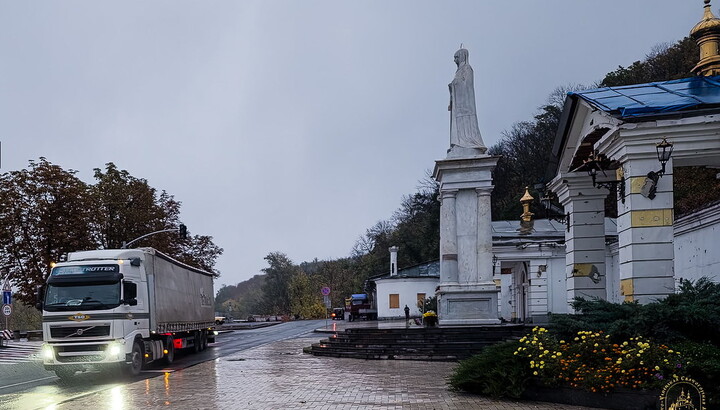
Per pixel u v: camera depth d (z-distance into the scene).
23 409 12.83
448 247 25.36
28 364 25.06
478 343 21.30
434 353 21.20
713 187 27.23
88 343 18.05
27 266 38.78
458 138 26.02
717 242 19.09
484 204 25.28
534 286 35.88
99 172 43.53
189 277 27.03
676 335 10.79
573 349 11.16
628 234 13.23
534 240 36.72
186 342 26.98
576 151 16.38
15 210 38.00
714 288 11.95
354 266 99.38
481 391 12.22
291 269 111.69
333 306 99.81
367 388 13.77
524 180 71.69
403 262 83.19
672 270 12.93
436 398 11.97
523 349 11.73
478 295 24.88
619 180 13.72
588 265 17.47
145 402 12.87
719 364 9.67
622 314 11.67
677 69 56.53
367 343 23.45
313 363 20.88
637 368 10.23
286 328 57.91
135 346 19.30
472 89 26.33
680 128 12.97
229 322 87.88
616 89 15.45
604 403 10.42
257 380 16.17
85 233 39.59
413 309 62.50
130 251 20.27
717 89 14.52
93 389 16.08
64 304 18.25
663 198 13.03
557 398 11.06
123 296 18.64
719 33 16.45
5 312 35.34
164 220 46.81
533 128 75.12
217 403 12.36
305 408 11.34
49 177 38.72
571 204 17.69
